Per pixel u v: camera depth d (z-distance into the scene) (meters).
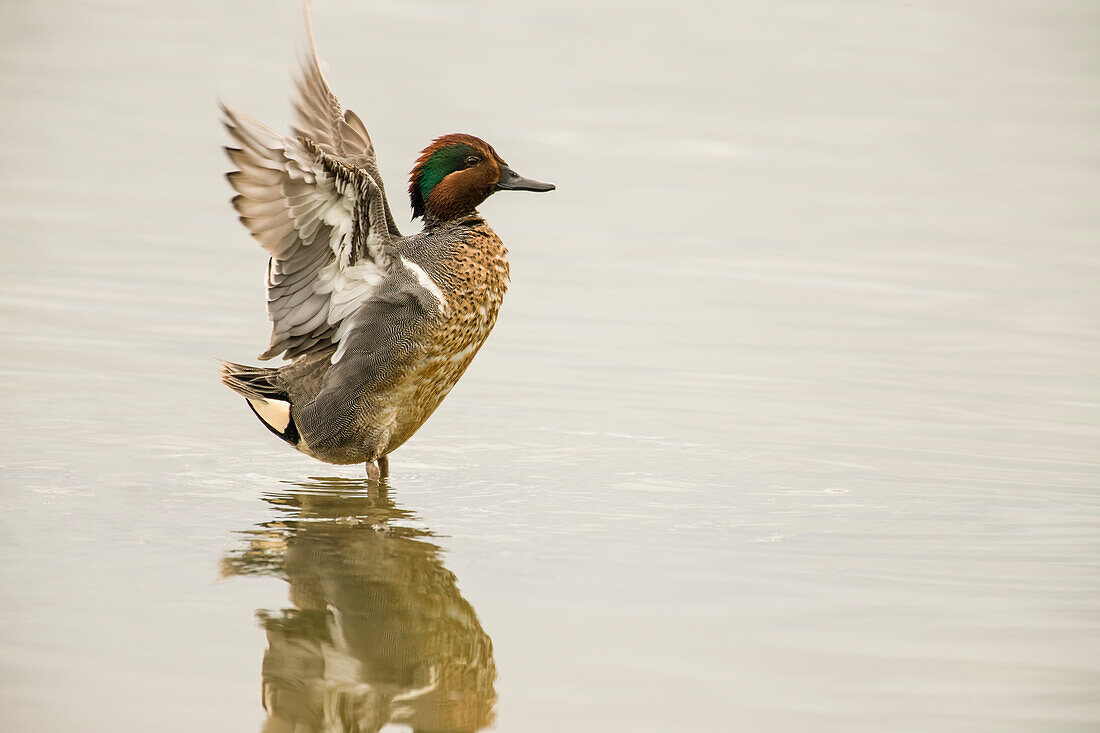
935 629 8.50
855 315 16.73
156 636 8.19
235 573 9.15
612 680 7.79
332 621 8.49
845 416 13.27
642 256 18.89
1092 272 18.59
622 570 9.36
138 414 12.74
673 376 14.42
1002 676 7.92
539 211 20.70
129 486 10.87
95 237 18.53
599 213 20.67
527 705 7.52
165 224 19.27
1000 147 24.38
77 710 7.31
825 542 9.97
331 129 10.52
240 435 12.38
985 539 10.10
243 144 9.47
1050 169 23.33
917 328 16.33
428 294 10.66
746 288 17.69
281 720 7.33
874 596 8.98
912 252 19.33
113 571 9.12
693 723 7.33
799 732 7.27
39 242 18.17
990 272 18.53
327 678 7.86
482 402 13.49
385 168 21.73
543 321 16.22
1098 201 21.80
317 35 28.34
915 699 7.62
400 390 10.83
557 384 14.07
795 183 22.23
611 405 13.46
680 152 23.47
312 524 10.17
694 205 21.12
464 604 8.75
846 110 25.98
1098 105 26.73
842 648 8.23
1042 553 9.82
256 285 17.08
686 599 8.88
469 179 11.41
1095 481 11.51
